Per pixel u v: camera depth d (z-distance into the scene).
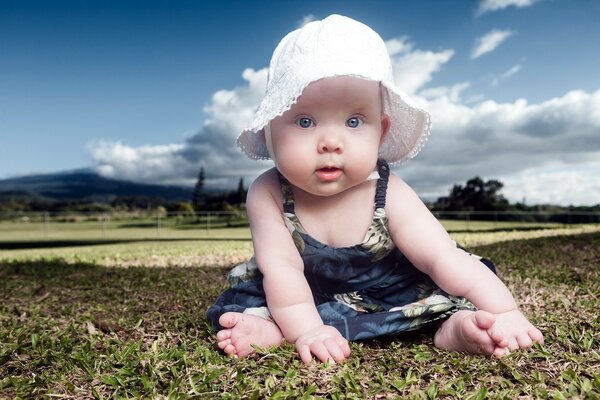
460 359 0.40
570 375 0.35
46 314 0.65
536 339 0.42
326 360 0.39
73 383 0.38
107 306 0.69
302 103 0.42
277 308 0.45
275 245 0.47
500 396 0.32
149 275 0.98
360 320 0.45
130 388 0.37
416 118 0.49
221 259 1.30
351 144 0.42
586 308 0.56
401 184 0.49
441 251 0.45
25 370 0.42
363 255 0.47
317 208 0.47
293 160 0.42
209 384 0.36
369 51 0.45
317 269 0.48
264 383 0.36
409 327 0.44
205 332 0.51
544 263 0.95
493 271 0.50
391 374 0.38
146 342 0.49
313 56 0.43
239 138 0.48
